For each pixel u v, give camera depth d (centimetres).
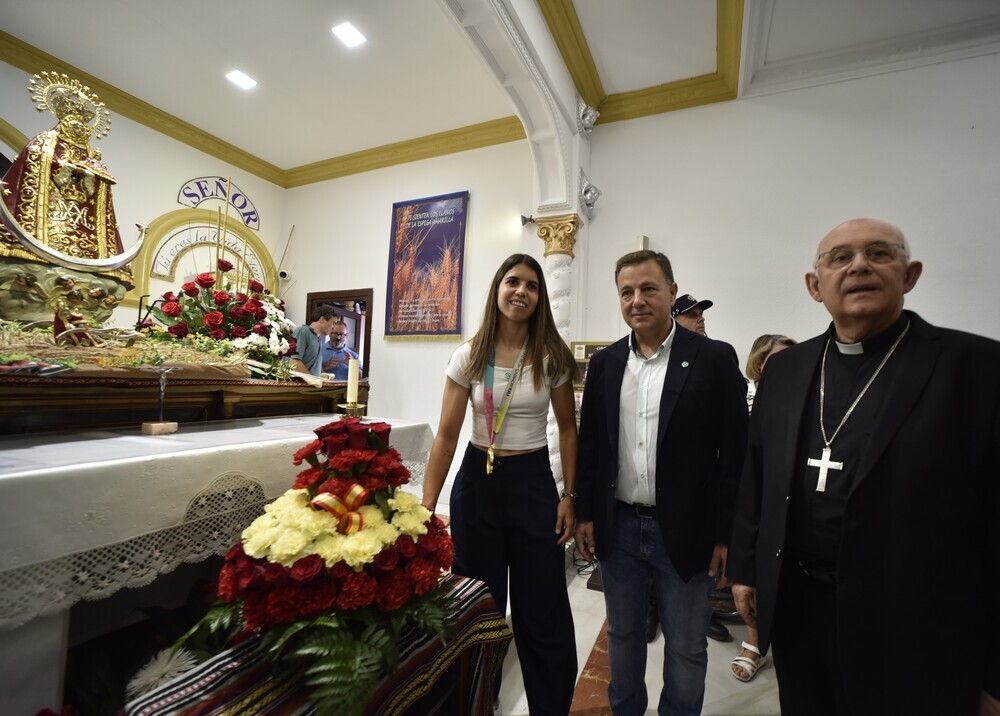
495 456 150
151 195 454
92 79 405
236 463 123
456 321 466
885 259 96
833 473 100
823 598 101
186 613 153
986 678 81
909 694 82
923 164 318
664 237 387
